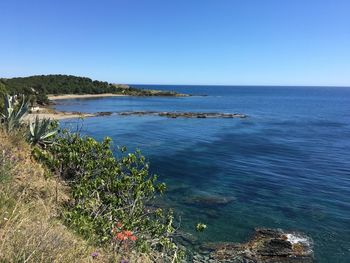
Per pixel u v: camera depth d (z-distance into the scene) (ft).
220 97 479.41
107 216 21.62
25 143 27.20
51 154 28.32
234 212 50.37
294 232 44.06
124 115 199.31
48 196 21.74
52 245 13.91
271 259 37.40
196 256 36.52
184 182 65.10
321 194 60.29
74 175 27.07
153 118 187.42
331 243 41.39
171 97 444.96
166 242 22.24
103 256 17.15
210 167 77.82
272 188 63.10
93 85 444.14
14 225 14.25
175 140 114.93
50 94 380.99
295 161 86.74
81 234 18.62
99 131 132.16
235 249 38.81
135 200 23.66
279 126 165.48
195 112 229.86
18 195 18.51
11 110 30.68
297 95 612.70
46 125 29.73
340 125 172.55
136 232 21.38
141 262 18.39
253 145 109.50
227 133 136.56
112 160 26.68
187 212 49.16
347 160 88.69
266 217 48.93
